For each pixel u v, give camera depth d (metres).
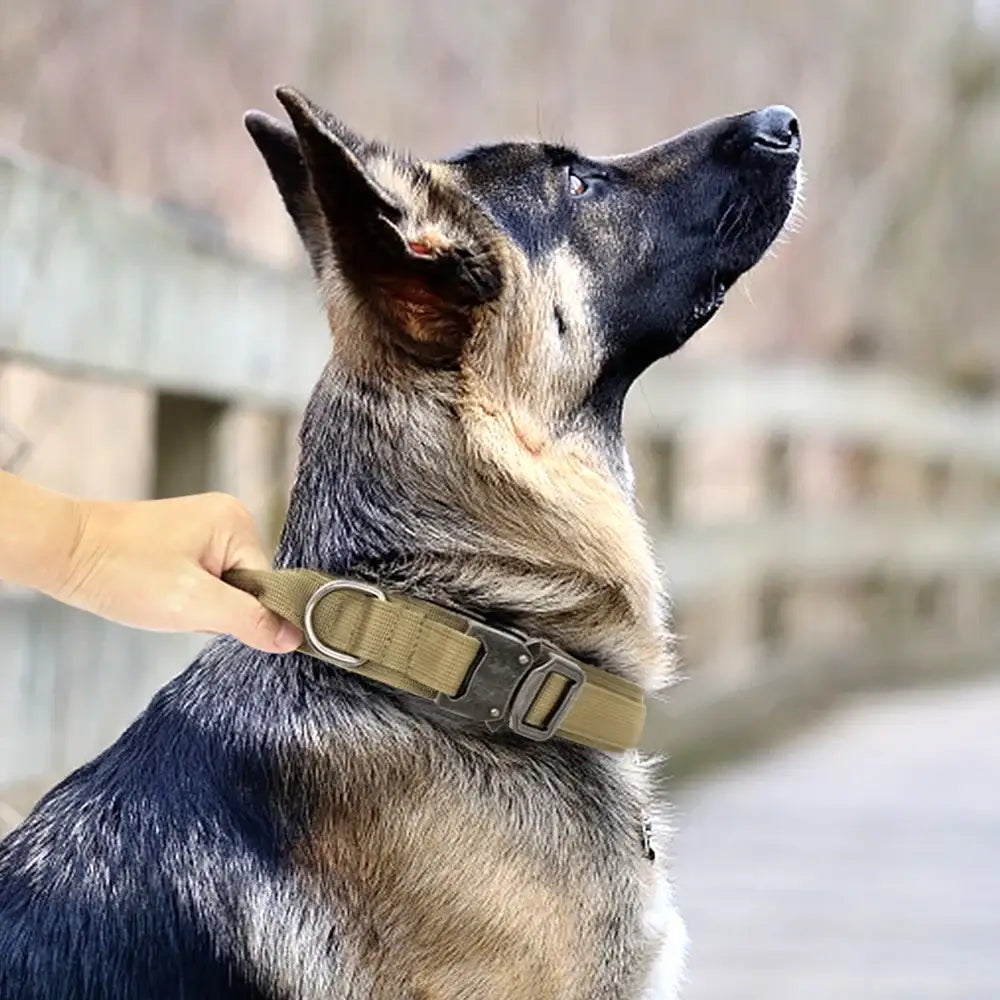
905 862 6.15
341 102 11.70
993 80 18.25
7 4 8.84
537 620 2.93
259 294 4.92
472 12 12.73
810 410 10.98
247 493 6.79
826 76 16.80
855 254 17.34
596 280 3.26
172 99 10.30
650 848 2.94
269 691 2.81
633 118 14.02
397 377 2.94
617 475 3.28
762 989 4.79
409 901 2.67
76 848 2.72
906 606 12.89
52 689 3.91
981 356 16.92
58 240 3.81
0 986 2.56
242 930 2.64
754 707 9.16
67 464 7.41
